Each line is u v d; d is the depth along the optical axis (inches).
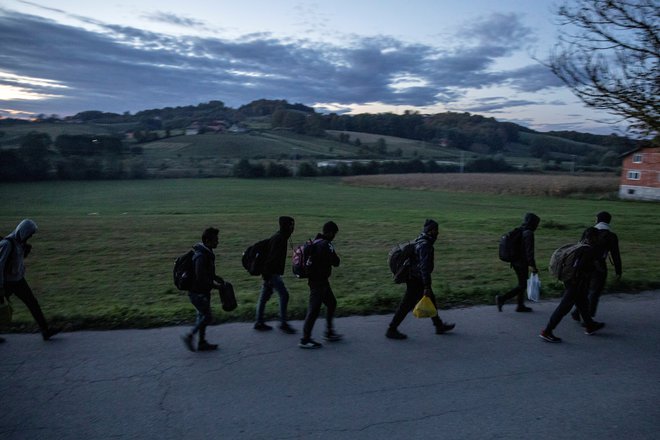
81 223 972.6
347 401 181.6
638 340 248.1
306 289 397.1
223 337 248.7
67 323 261.0
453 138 6422.2
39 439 155.0
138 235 796.0
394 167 3846.0
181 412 172.6
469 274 444.1
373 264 513.3
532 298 288.8
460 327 267.3
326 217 1130.0
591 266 243.1
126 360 216.7
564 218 1087.0
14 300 362.9
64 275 477.7
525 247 288.5
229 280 445.1
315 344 233.6
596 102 308.5
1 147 2925.7
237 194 2118.6
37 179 2765.7
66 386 191.3
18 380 196.4
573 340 247.8
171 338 244.7
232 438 156.9
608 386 195.5
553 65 313.4
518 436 158.7
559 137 6043.3
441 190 2413.9
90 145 3410.4
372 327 266.5
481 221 976.9
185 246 682.8
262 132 6530.5
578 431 161.8
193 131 6358.3
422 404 179.8
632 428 163.9
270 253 255.8
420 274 245.9
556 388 193.3
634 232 825.5
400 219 1071.0
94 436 157.1
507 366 214.5
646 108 295.7
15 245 231.6
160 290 402.9
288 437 157.8
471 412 174.1
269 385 193.9
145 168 3171.8
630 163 2007.9
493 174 3563.0
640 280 362.9
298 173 3432.6
